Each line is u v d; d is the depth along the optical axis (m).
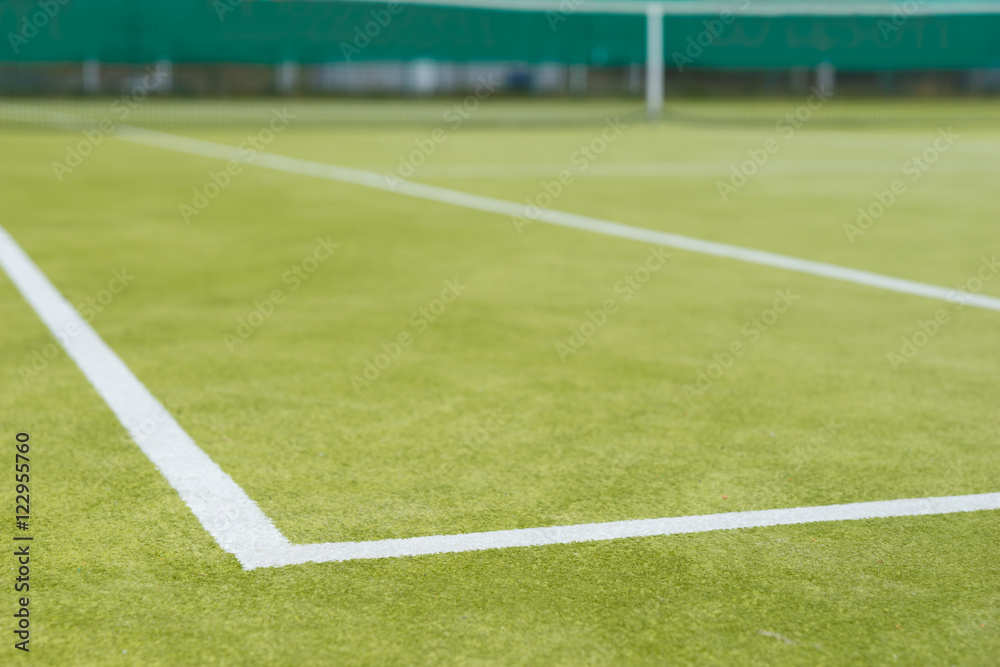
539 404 4.14
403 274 6.74
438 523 3.03
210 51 25.27
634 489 3.30
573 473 3.43
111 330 5.22
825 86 35.00
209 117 24.45
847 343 5.13
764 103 33.53
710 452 3.63
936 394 4.32
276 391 4.27
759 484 3.35
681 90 34.97
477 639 2.41
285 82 32.44
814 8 23.77
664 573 2.73
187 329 5.26
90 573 2.70
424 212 9.61
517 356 4.84
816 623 2.49
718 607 2.56
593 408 4.10
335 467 3.46
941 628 2.47
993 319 5.66
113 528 2.97
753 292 6.32
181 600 2.57
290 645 2.38
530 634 2.43
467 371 4.59
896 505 3.19
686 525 3.03
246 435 3.75
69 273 6.61
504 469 3.46
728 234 8.55
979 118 26.50
